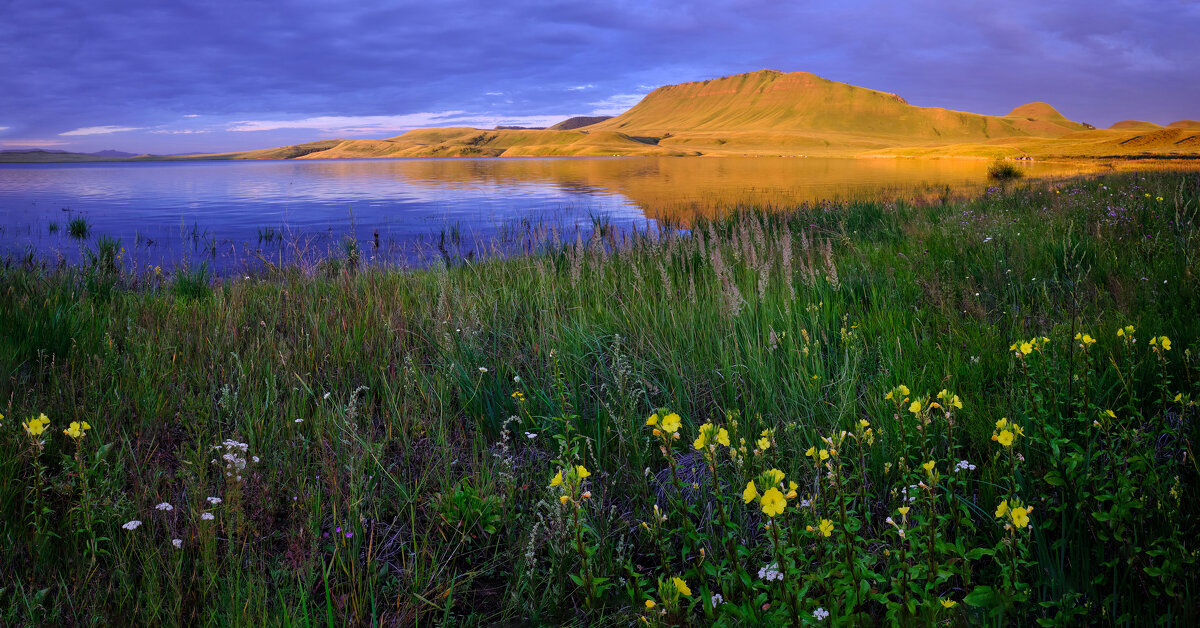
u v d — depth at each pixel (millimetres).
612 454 3264
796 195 25047
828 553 2156
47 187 42688
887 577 2145
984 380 3471
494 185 40844
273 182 49844
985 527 2453
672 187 34031
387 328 4883
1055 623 1802
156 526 2643
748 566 2369
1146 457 2256
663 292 5211
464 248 13367
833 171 52656
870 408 3289
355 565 2467
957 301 5043
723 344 4215
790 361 3750
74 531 2451
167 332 4652
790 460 2898
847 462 2781
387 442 3391
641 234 7754
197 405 3473
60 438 3133
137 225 19203
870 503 2715
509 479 2863
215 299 6145
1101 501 2232
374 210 24000
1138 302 4406
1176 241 6215
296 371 4211
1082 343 2963
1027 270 5715
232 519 2369
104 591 2268
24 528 2455
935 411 3113
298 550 2404
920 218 11586
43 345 4316
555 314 4996
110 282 6816
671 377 3877
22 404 3332
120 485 2834
